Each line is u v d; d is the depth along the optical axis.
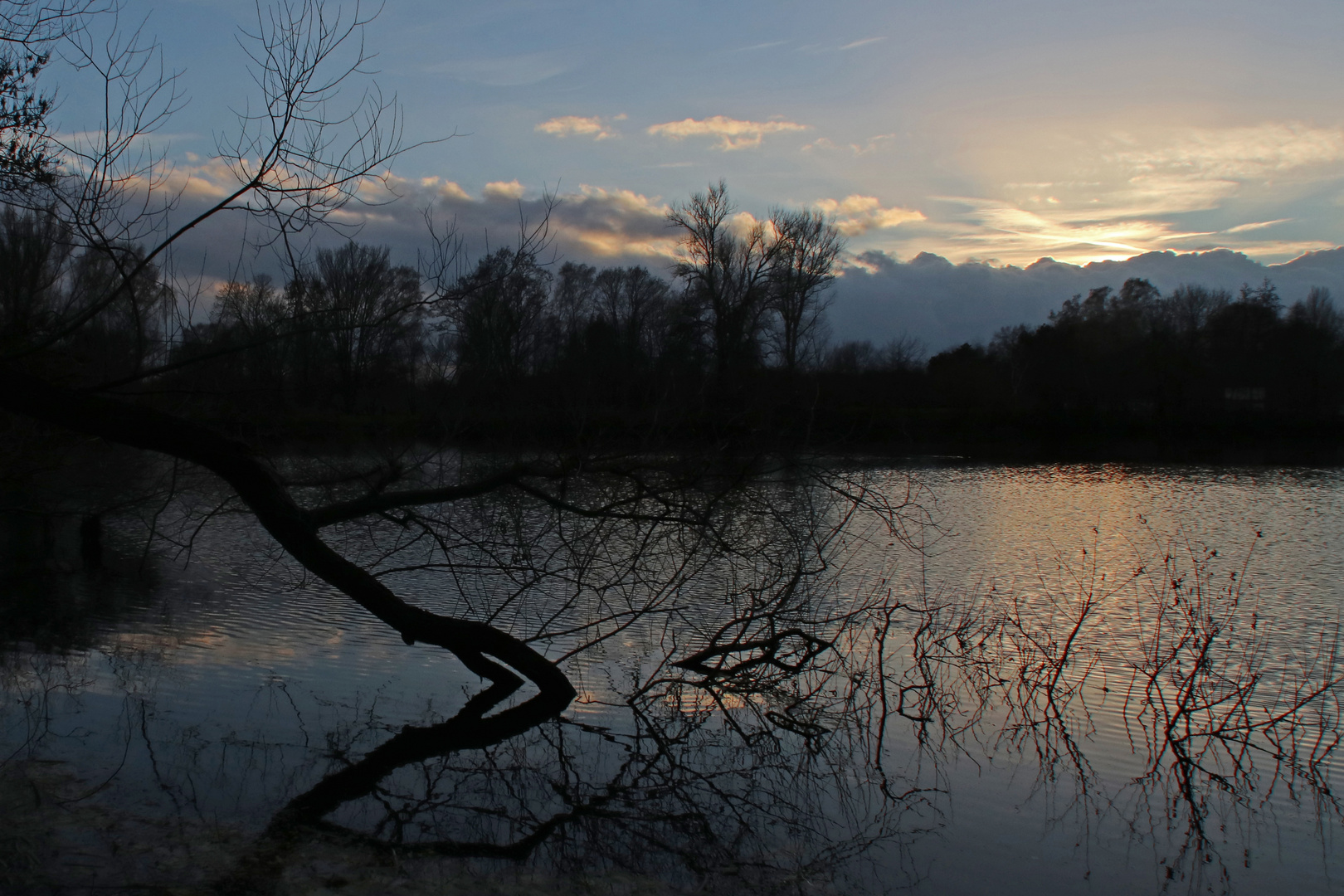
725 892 5.74
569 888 5.70
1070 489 31.81
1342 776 8.05
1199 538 21.31
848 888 5.90
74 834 6.00
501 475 9.66
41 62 7.84
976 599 14.59
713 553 10.78
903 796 7.51
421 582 14.80
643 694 9.98
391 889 5.52
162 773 7.23
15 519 19.50
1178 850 6.59
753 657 10.92
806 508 12.20
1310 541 20.89
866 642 12.19
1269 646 12.13
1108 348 64.69
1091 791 7.70
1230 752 8.59
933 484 32.56
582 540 11.45
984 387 59.41
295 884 5.50
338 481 9.66
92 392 7.55
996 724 9.31
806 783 7.77
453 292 8.59
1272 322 69.44
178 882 5.42
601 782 7.64
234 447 8.12
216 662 10.64
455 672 10.60
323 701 9.36
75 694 9.27
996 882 6.05
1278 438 56.19
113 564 16.72
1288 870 6.34
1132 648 12.02
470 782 7.52
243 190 6.98
